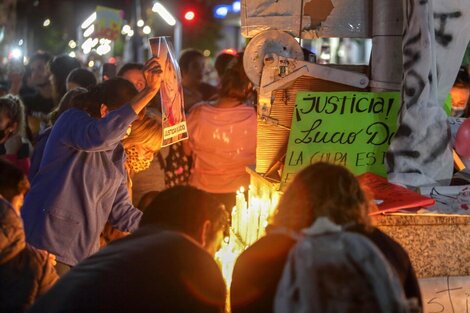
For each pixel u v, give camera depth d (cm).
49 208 418
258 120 443
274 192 413
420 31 408
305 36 447
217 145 591
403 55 414
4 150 593
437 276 380
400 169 409
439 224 378
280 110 441
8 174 348
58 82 794
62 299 274
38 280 344
